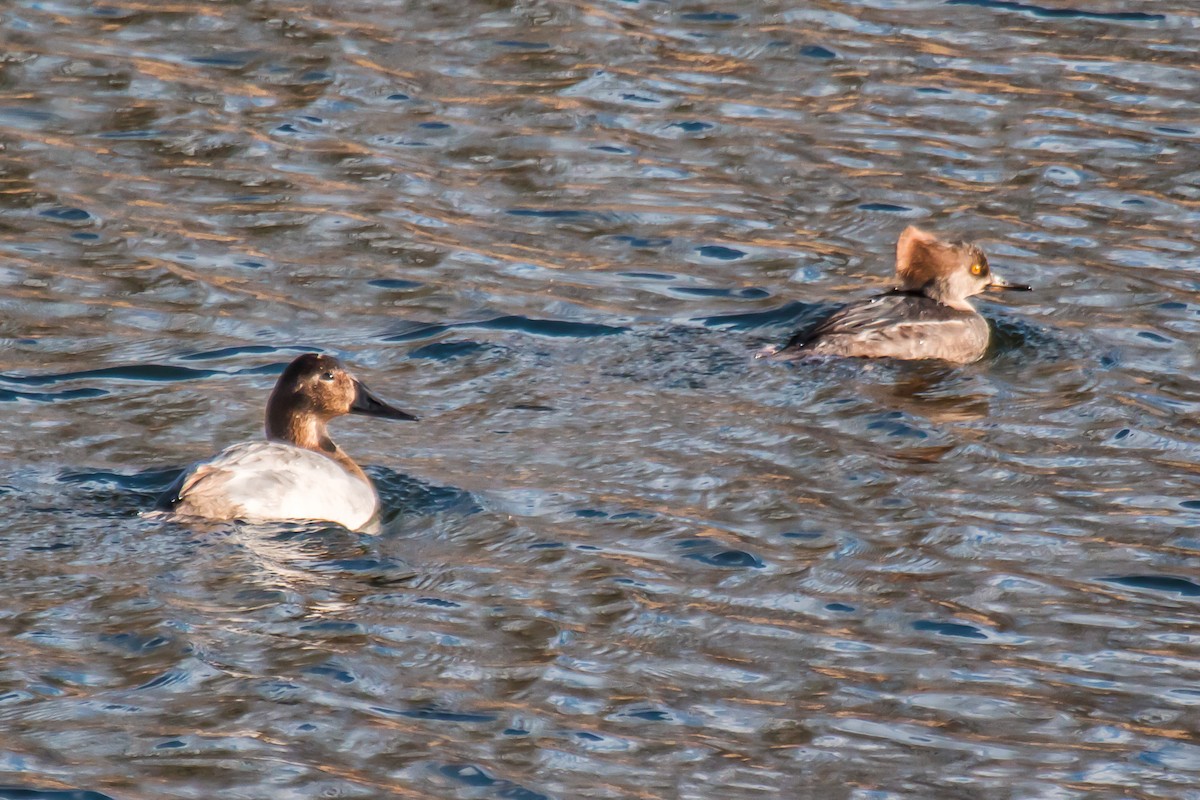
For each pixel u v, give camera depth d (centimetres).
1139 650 1229
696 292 1892
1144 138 2288
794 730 1117
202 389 1628
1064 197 2138
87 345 1714
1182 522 1416
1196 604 1292
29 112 2286
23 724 1077
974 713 1145
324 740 1077
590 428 1570
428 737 1087
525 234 2023
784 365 1708
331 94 2378
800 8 2712
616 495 1441
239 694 1119
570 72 2470
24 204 2039
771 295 1888
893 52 2555
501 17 2652
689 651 1205
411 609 1235
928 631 1245
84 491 1393
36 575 1246
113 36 2538
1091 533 1399
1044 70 2497
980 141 2284
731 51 2555
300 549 1309
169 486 1381
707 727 1117
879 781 1069
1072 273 1950
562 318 1812
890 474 1493
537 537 1360
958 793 1058
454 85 2419
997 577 1326
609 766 1069
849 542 1372
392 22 2625
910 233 1855
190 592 1238
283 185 2122
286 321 1791
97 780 1027
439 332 1773
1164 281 1928
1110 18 2692
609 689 1152
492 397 1634
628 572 1309
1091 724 1137
